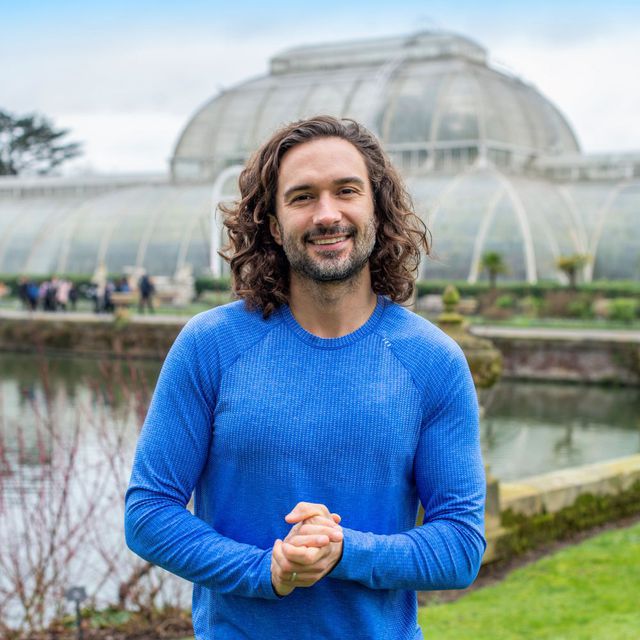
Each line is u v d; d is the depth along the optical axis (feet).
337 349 8.84
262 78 202.18
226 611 8.80
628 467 31.01
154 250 159.94
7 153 272.92
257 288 9.11
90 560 27.22
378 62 194.80
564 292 111.96
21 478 25.23
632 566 24.88
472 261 138.82
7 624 23.25
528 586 23.67
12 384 77.05
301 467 8.56
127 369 85.76
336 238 8.82
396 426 8.68
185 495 8.87
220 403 8.80
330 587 8.59
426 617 21.56
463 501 8.75
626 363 78.64
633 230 146.82
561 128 217.77
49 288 131.23
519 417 64.13
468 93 175.63
